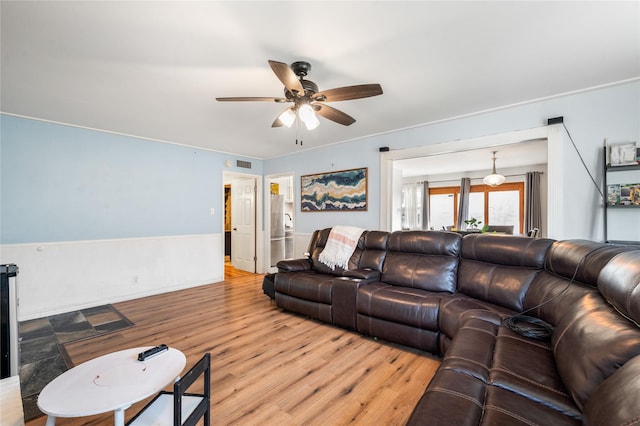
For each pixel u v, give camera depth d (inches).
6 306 60.6
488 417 39.8
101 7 62.3
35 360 91.7
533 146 188.1
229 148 196.7
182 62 85.2
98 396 46.3
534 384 47.3
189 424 47.3
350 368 85.7
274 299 147.7
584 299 59.3
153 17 65.8
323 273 143.3
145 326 119.1
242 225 245.3
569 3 62.3
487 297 94.3
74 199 143.7
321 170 192.1
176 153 181.8
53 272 136.3
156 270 170.4
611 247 64.1
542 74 94.8
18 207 129.1
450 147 138.4
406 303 97.4
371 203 166.9
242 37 73.5
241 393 73.6
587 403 37.6
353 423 63.2
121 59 83.4
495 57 84.3
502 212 281.4
